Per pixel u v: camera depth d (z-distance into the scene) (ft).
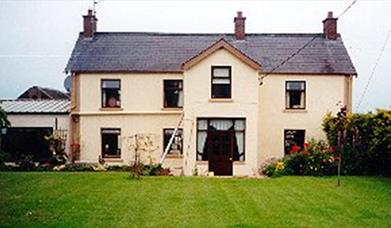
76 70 99.25
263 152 98.73
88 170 90.17
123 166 94.43
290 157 84.94
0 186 65.31
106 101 100.27
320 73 98.32
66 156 99.09
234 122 90.79
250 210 51.13
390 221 46.52
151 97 99.60
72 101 99.91
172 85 100.12
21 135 101.76
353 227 44.09
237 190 64.13
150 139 98.94
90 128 99.71
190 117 90.17
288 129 98.89
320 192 63.16
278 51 103.86
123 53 103.45
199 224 44.73
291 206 53.52
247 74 90.43
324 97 98.89
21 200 54.65
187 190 63.57
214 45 89.92
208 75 90.17
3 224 42.73
